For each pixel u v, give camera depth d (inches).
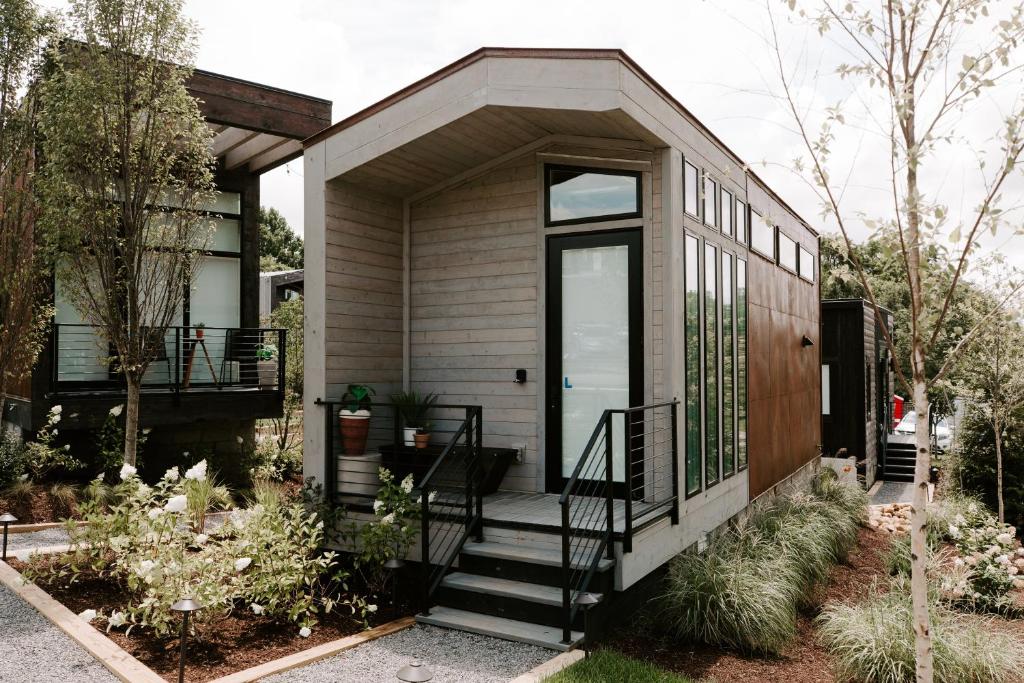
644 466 258.8
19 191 326.3
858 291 970.1
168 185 320.2
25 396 374.6
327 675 174.2
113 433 381.1
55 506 324.5
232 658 183.0
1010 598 286.8
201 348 450.9
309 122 424.5
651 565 234.8
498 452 269.3
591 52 229.0
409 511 232.4
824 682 199.2
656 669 183.9
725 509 309.6
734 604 220.7
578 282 276.2
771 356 394.0
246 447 467.5
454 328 300.4
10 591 218.8
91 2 284.8
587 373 273.6
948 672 196.4
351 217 286.2
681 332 259.3
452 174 297.3
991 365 384.5
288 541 220.5
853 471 534.3
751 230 358.0
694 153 281.4
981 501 448.8
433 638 201.6
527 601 208.7
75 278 296.7
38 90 311.1
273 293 922.7
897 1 125.1
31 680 161.5
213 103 387.9
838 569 329.4
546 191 282.7
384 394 299.0
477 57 241.9
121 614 187.9
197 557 210.2
